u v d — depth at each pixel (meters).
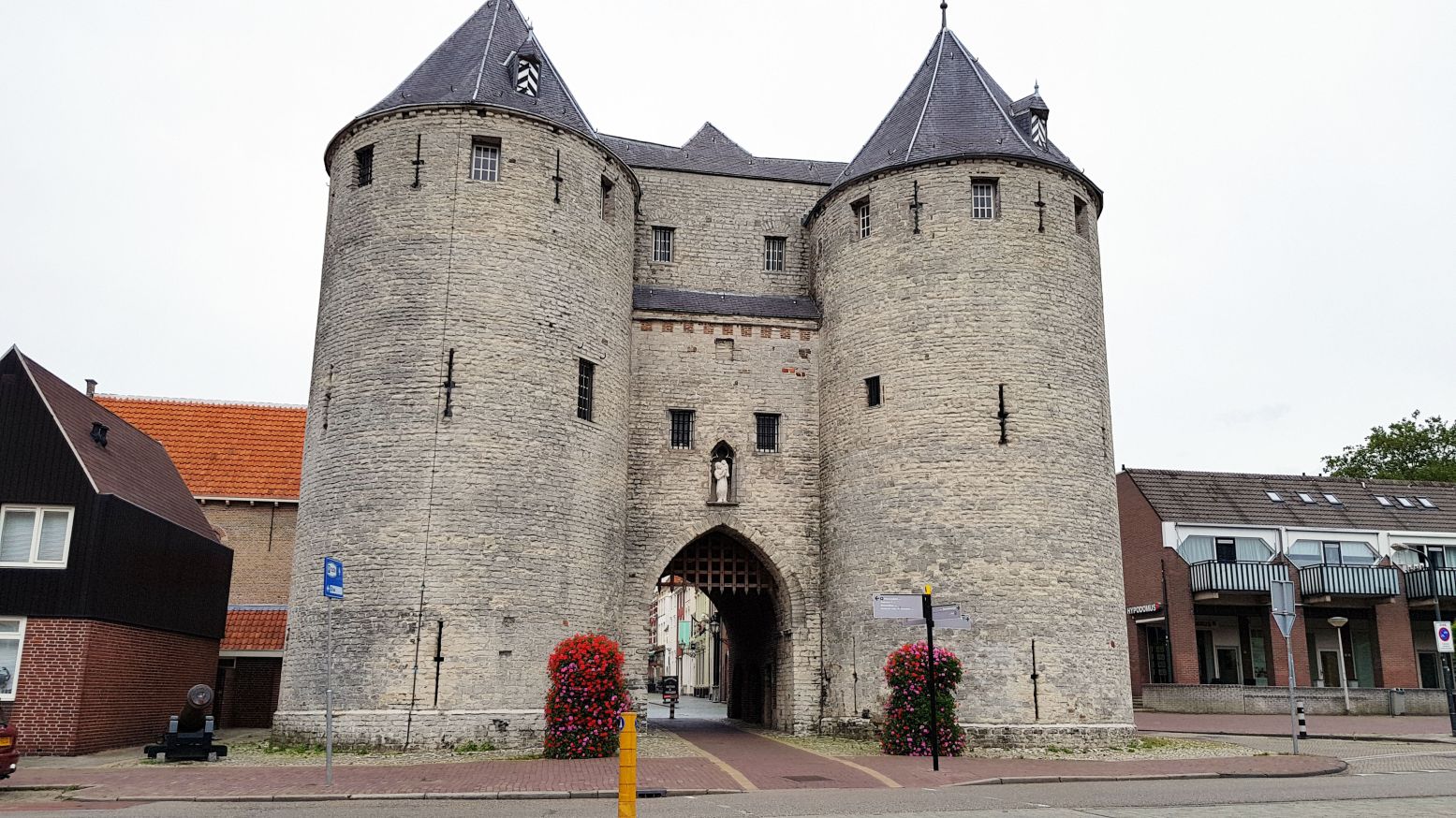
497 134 24.06
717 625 58.84
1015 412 24.16
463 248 23.28
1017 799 13.83
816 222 28.75
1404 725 29.80
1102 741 22.75
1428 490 46.28
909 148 26.28
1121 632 24.42
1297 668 39.59
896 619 22.41
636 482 26.53
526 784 15.36
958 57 28.47
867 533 24.91
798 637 26.39
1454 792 14.32
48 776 16.36
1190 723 30.12
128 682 22.25
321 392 23.58
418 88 25.22
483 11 27.03
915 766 18.61
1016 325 24.61
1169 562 40.00
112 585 21.36
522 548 22.38
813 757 20.12
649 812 12.56
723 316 27.66
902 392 24.89
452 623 21.55
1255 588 38.59
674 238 29.45
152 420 35.47
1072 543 23.84
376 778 16.22
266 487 34.22
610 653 20.23
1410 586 40.62
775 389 27.62
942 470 24.08
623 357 25.91
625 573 25.73
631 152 30.86
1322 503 44.06
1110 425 26.09
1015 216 25.19
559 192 24.47
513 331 23.20
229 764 18.50
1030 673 22.89
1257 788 15.12
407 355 22.72
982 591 23.30
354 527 22.05
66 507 20.83
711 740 24.22
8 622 20.25
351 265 23.72
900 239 25.69
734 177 30.08
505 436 22.67
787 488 27.14
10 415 21.05
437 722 21.02
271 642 30.38
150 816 12.24
